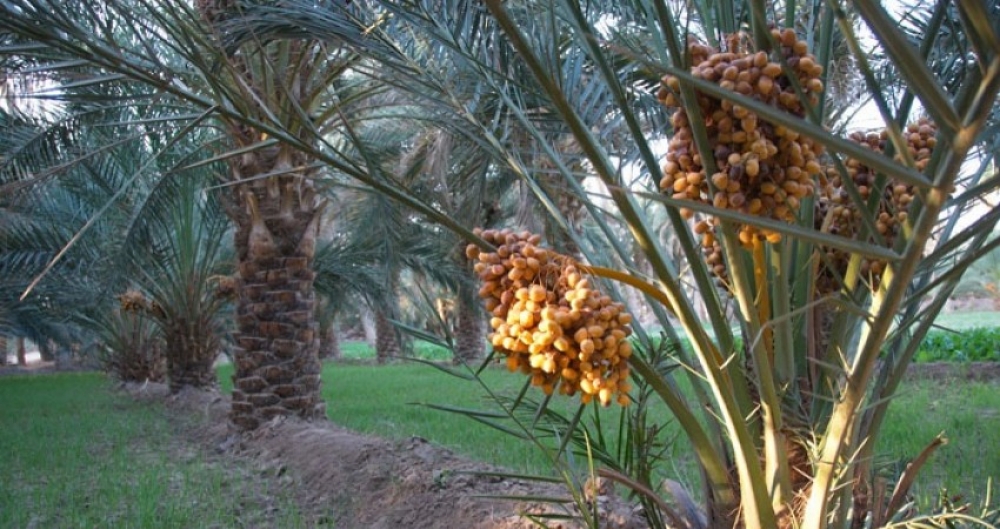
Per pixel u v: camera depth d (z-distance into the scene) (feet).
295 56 23.54
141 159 32.37
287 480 23.12
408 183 35.99
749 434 8.39
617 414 26.63
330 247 39.91
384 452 21.83
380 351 78.48
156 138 26.50
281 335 29.25
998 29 5.58
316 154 8.88
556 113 11.14
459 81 12.84
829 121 10.61
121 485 22.89
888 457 12.85
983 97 4.54
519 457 22.84
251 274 29.37
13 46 9.31
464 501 17.44
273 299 29.22
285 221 29.22
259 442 27.63
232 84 22.71
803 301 8.95
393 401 39.91
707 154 6.62
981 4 4.12
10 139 23.86
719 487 8.96
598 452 10.28
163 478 23.70
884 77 11.13
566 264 7.59
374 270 39.93
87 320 50.57
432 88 11.79
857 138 8.73
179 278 42.73
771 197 6.61
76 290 42.83
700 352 7.86
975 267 78.38
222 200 30.01
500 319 7.63
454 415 33.76
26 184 12.55
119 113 27.94
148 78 9.04
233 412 29.63
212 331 44.93
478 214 18.03
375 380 53.83
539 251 7.50
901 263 5.69
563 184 14.74
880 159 4.75
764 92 6.27
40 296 44.88
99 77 10.09
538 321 7.30
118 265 31.76
